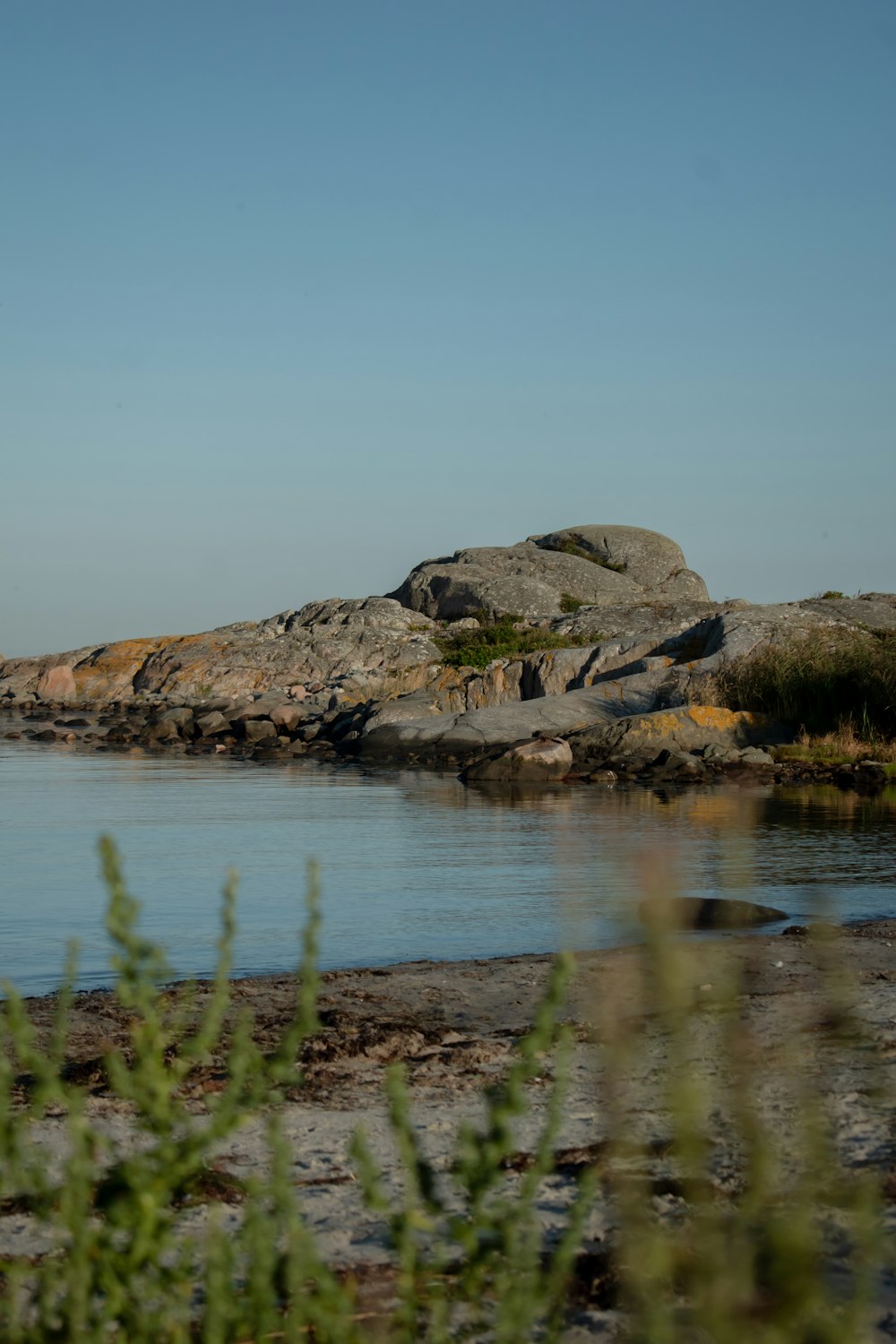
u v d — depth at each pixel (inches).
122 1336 116.3
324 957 435.8
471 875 607.2
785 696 1318.9
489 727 1379.2
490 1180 118.8
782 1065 270.8
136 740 1660.9
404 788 1067.9
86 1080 273.9
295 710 1708.9
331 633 2352.4
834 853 665.0
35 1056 121.7
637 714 1346.0
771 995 345.7
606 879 593.3
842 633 1433.3
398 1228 120.8
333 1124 245.3
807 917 490.6
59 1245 124.8
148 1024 121.6
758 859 641.6
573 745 1267.2
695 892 544.1
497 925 488.7
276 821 837.2
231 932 128.0
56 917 510.9
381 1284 167.3
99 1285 117.9
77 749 1534.2
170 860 663.1
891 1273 160.7
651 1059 281.1
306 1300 116.8
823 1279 155.4
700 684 1385.3
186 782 1124.5
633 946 442.6
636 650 1572.3
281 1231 185.5
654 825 796.6
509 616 2437.3
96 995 368.8
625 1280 161.2
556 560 2736.2
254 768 1279.5
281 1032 318.3
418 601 2664.9
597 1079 275.6
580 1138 232.7
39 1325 117.1
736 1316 105.8
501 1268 120.4
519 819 837.8
